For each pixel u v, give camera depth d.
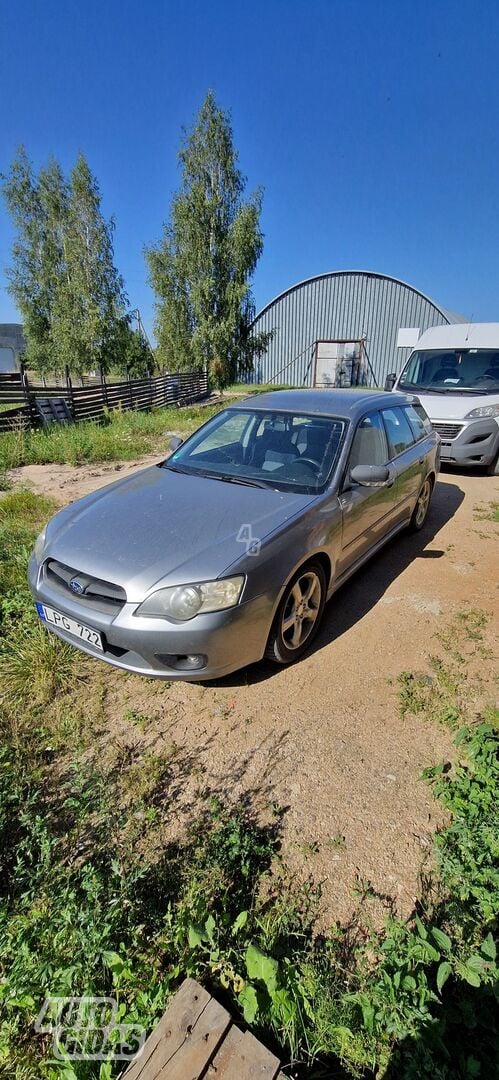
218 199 25.00
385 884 1.83
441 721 2.61
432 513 6.04
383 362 27.67
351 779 2.26
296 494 3.17
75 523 2.98
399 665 3.08
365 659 3.14
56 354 26.98
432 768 2.24
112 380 30.69
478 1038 1.44
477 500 6.56
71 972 1.42
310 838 1.99
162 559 2.51
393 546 5.01
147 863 1.88
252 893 1.80
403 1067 1.36
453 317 25.97
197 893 1.74
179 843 1.97
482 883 1.77
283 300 28.59
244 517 2.85
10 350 40.34
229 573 2.43
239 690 2.84
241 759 2.37
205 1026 1.31
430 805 2.14
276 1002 1.41
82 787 2.11
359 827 2.04
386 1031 1.41
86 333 23.67
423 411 5.41
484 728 2.40
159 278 25.83
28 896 1.64
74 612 2.56
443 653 3.21
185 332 26.89
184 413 15.81
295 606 2.96
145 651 2.40
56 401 12.32
